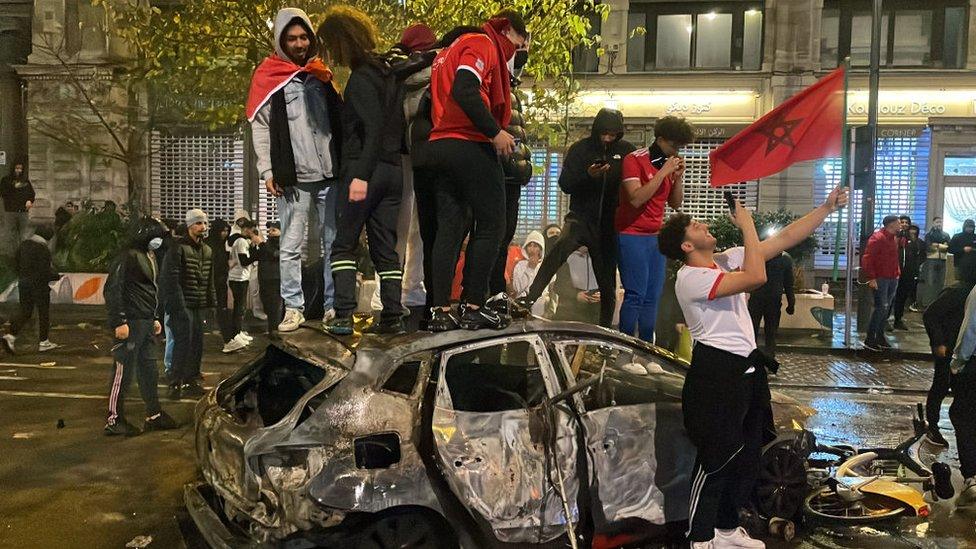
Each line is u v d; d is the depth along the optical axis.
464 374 4.48
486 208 4.37
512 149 4.15
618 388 4.74
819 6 21.06
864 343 13.67
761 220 18.48
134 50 14.32
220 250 11.92
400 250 5.35
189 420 7.76
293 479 3.75
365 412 3.86
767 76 21.28
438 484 3.91
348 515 3.80
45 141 20.95
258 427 4.04
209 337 13.05
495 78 4.32
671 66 21.88
